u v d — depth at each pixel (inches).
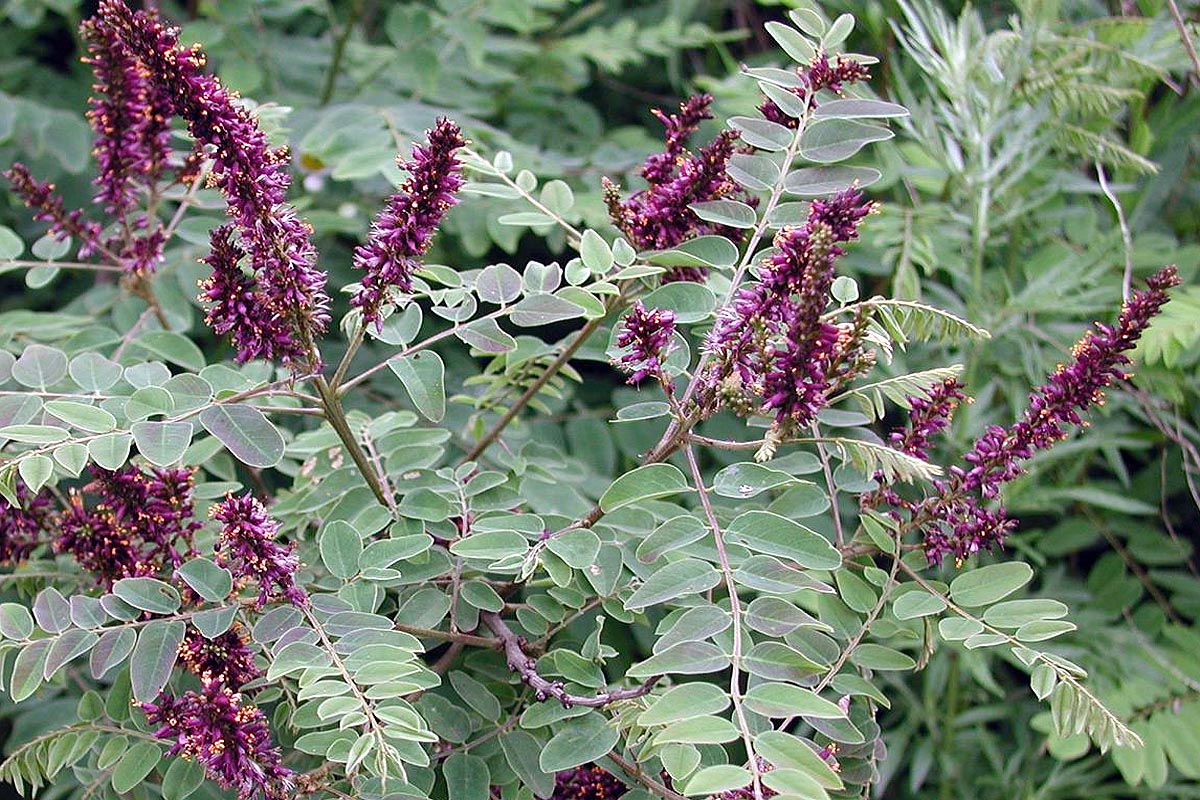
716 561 45.5
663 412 45.1
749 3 80.0
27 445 47.5
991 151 61.2
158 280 56.6
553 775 45.0
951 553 46.1
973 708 61.1
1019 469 45.3
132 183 51.3
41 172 68.2
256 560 43.6
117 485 46.0
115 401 45.8
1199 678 58.4
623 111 83.0
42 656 43.7
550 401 62.1
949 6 67.1
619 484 43.7
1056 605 44.3
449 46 69.6
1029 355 58.4
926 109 57.9
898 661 45.1
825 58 46.3
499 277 46.4
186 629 43.9
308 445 49.4
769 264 43.1
